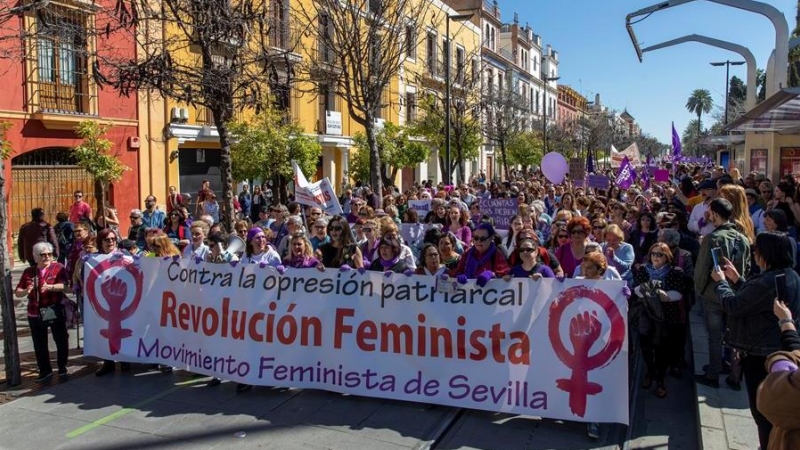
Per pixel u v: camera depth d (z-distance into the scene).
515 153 39.59
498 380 5.48
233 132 18.06
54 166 15.66
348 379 5.91
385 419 5.54
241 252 7.90
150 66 9.71
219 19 9.67
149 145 18.28
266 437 5.18
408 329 5.76
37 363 6.97
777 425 2.59
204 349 6.43
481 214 11.44
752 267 5.79
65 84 15.67
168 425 5.45
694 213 9.58
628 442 5.20
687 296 6.20
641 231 8.59
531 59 62.22
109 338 6.86
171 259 6.71
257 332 6.20
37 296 6.61
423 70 30.52
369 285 5.91
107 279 6.90
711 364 5.91
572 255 7.24
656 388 6.30
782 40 13.29
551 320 5.35
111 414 5.72
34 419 5.62
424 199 13.73
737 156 27.55
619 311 5.18
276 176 19.52
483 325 5.53
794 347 3.35
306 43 17.28
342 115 27.11
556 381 5.31
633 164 26.80
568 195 11.44
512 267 6.12
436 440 5.13
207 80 9.64
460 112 25.84
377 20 13.50
